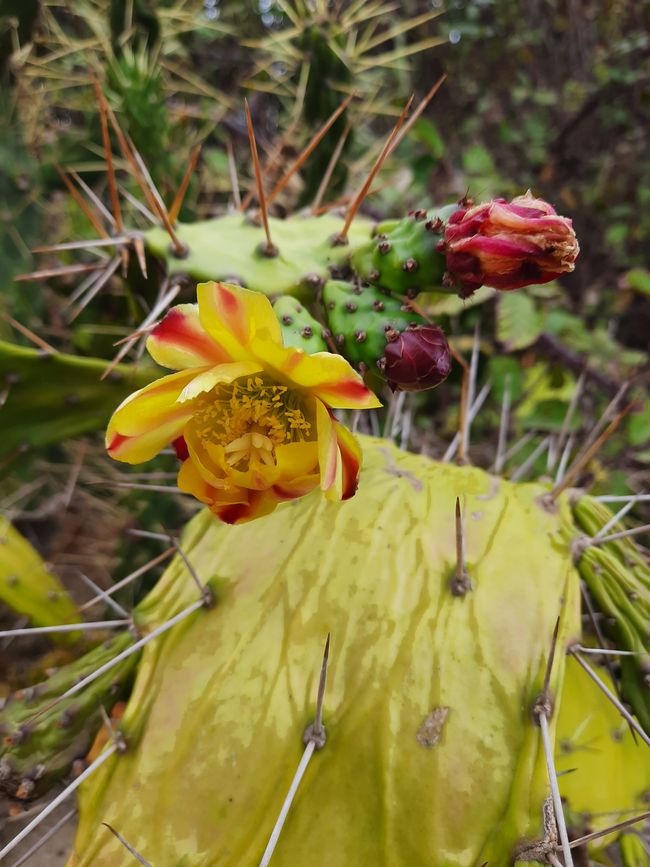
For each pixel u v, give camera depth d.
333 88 0.28
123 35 0.29
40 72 0.33
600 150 0.58
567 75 0.62
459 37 0.60
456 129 0.62
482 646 0.15
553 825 0.13
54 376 0.21
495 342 0.35
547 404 0.34
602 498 0.20
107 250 0.28
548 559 0.16
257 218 0.19
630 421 0.33
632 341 0.52
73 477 0.28
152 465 0.27
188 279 0.18
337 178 0.29
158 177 0.28
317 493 0.17
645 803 0.18
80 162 0.31
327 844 0.14
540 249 0.13
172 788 0.15
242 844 0.14
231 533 0.17
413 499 0.17
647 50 0.56
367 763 0.14
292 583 0.16
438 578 0.16
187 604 0.17
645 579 0.18
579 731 0.18
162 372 0.22
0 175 0.30
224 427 0.13
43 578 0.22
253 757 0.14
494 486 0.18
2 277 0.29
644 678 0.16
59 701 0.16
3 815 0.21
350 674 0.15
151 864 0.14
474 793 0.14
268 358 0.12
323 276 0.17
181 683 0.15
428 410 0.41
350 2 0.53
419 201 0.40
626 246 0.53
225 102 0.37
